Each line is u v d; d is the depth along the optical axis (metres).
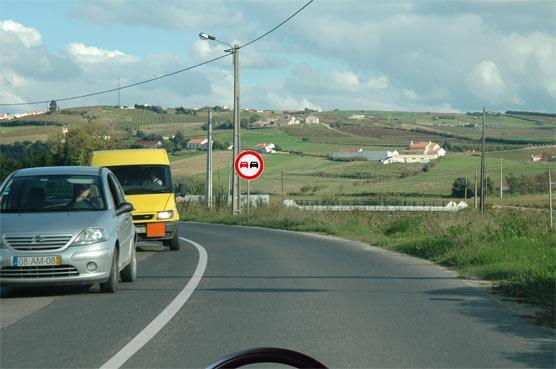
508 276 15.98
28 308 12.82
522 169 111.62
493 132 141.88
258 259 20.70
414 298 13.59
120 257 15.14
